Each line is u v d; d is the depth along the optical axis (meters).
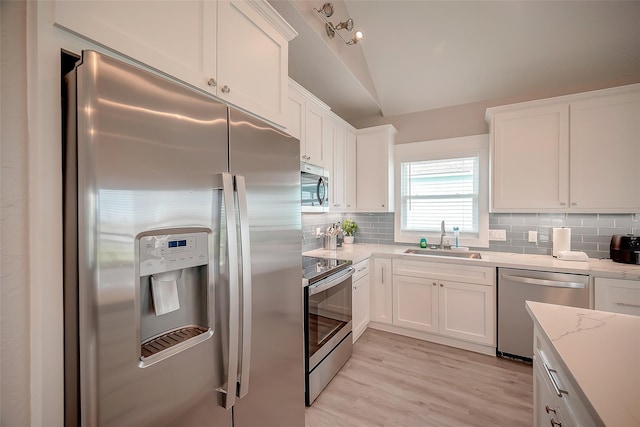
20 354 0.63
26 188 0.64
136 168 0.71
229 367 0.92
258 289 1.13
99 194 0.64
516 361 2.35
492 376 2.14
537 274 2.23
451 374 2.17
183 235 0.83
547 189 2.40
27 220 0.64
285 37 1.53
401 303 2.82
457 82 2.87
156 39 0.90
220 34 1.13
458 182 3.11
